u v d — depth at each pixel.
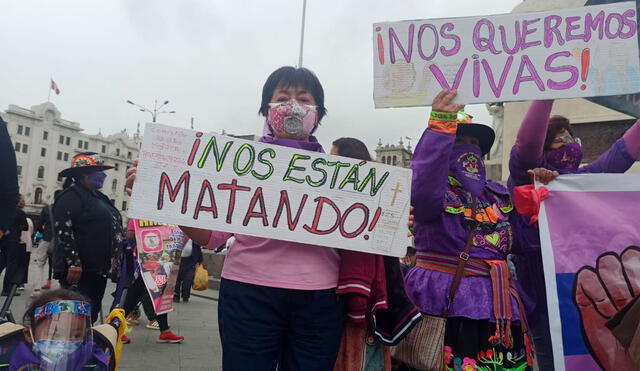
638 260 2.30
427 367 2.04
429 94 2.19
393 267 2.10
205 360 4.43
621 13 2.14
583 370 2.28
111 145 81.50
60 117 75.38
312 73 2.25
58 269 3.84
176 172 1.96
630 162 2.67
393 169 2.02
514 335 2.11
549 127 2.73
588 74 2.13
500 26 2.20
